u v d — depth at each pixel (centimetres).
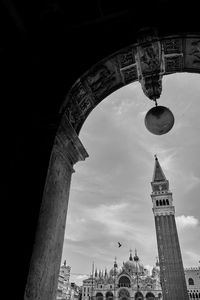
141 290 11506
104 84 665
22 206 422
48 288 431
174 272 8012
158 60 627
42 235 416
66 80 564
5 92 551
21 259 371
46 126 505
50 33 611
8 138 499
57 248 481
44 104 537
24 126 514
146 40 562
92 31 614
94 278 13300
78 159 636
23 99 550
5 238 395
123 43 575
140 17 588
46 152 477
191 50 599
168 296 7606
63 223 526
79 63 584
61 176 532
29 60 591
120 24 602
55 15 570
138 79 704
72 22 598
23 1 512
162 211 9462
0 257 378
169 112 560
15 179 453
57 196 499
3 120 516
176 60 638
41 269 404
